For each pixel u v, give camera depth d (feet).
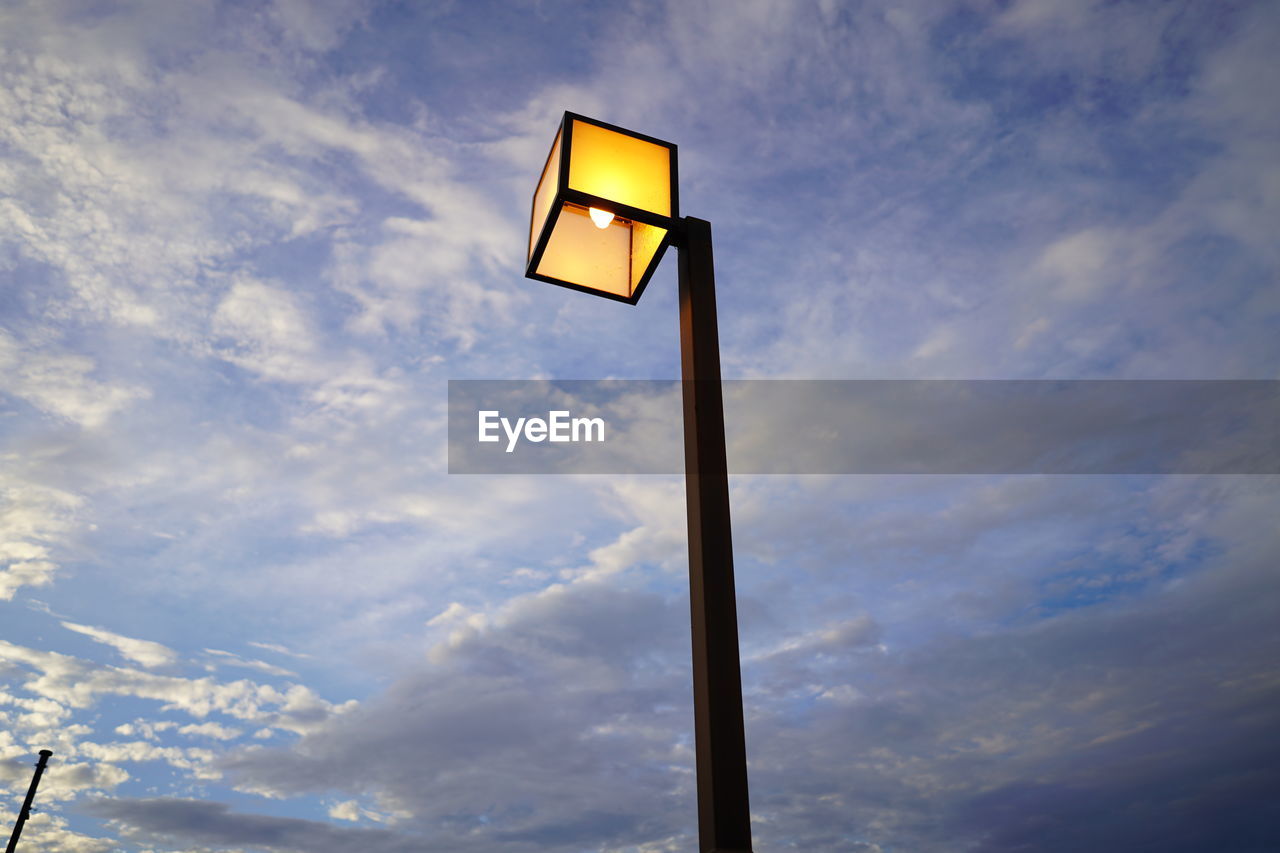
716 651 11.79
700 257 16.11
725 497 13.24
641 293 18.42
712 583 12.34
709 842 10.62
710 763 10.97
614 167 16.72
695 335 14.89
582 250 19.02
